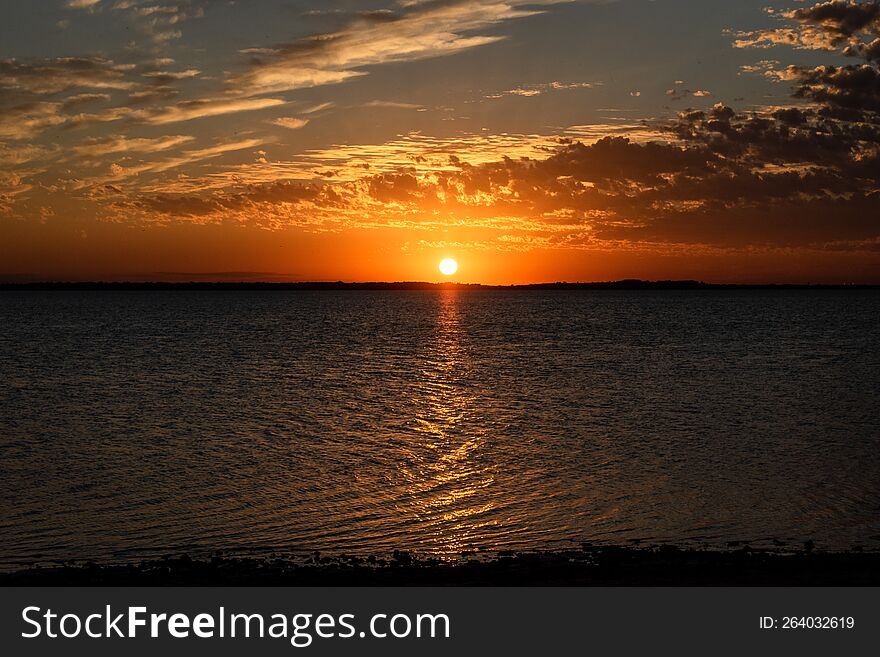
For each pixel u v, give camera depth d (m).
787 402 43.38
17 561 18.20
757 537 19.80
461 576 16.47
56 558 18.39
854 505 22.61
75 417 38.22
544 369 61.19
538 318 153.62
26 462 28.25
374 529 20.55
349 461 28.45
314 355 73.25
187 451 30.23
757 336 98.38
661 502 22.97
